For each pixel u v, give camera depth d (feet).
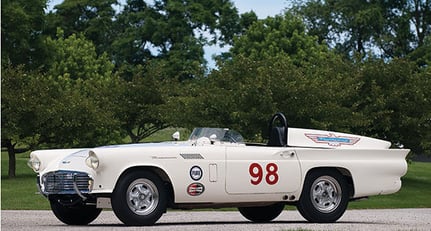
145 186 46.68
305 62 193.98
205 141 49.29
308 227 46.06
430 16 288.71
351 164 51.55
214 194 47.96
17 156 192.85
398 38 284.41
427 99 142.92
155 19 283.38
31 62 198.80
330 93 127.44
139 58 284.00
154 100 161.58
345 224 49.90
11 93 130.00
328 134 52.42
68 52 224.94
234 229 43.83
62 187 46.91
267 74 123.54
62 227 47.21
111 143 174.91
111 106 159.33
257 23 216.33
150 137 220.43
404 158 53.42
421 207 105.19
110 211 72.74
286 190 49.78
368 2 290.35
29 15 193.77
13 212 71.77
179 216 65.67
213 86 129.80
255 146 50.16
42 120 131.03
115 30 296.10
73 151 50.01
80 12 292.61
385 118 140.77
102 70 233.35
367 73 144.66
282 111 122.83
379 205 105.70
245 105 123.13
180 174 47.14
